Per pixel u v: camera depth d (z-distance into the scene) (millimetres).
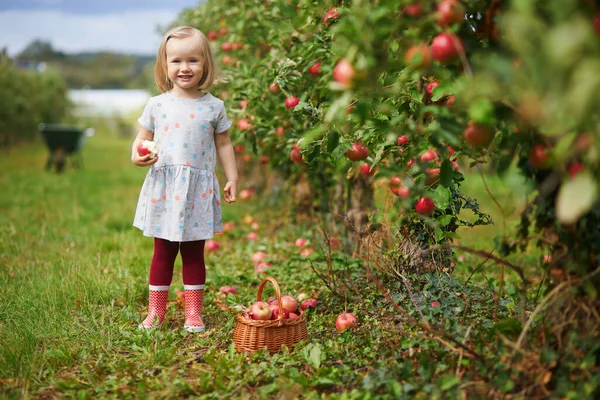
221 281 4188
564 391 2045
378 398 2301
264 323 2877
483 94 1795
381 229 4094
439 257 3428
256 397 2461
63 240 5727
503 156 2162
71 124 28000
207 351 3000
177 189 3205
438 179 2744
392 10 1958
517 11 1535
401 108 2629
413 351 2576
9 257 4902
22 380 2615
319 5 2824
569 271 2176
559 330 2186
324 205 5633
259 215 7113
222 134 3459
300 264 4562
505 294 3672
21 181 10945
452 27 1953
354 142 2900
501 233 5699
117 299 3850
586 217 2049
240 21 5191
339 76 1908
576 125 1587
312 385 2504
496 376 2246
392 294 3326
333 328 3191
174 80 3295
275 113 4117
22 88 19188
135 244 5445
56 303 3562
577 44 1328
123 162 16938
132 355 2959
